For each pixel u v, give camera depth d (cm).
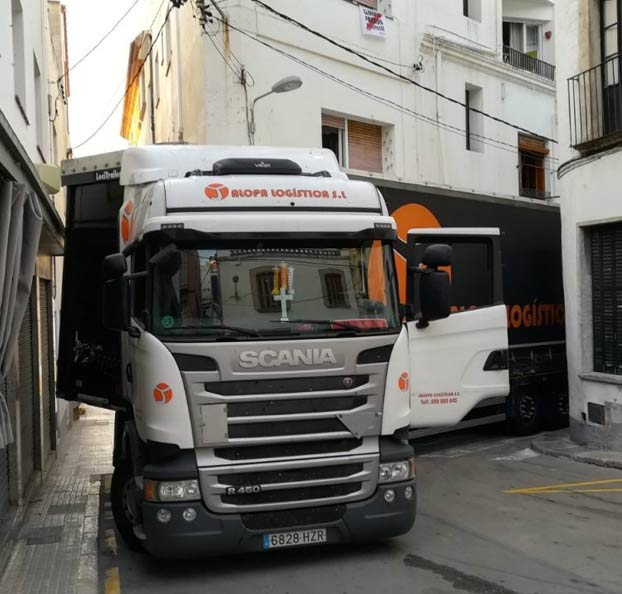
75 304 779
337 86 1472
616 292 1022
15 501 761
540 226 1185
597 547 599
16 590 531
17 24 866
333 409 532
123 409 668
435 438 1168
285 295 538
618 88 1040
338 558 575
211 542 506
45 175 896
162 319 519
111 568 573
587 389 1038
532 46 2038
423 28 1644
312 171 679
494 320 788
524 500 760
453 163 1703
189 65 1448
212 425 508
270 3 1375
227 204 544
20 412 799
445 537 628
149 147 668
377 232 561
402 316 576
